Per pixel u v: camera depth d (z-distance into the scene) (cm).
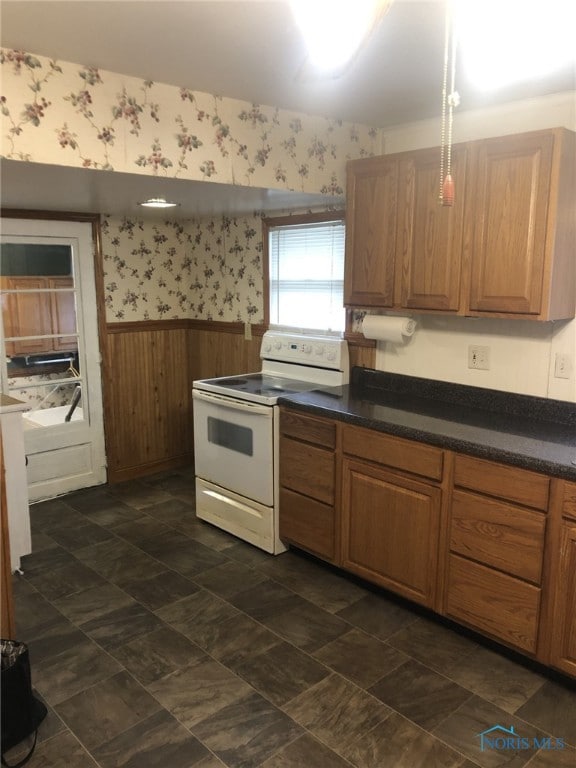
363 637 254
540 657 221
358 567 287
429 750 193
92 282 412
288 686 223
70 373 413
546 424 260
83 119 227
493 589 232
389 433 260
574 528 204
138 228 431
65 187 279
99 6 174
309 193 303
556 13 173
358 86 248
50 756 191
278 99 269
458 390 299
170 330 461
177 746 195
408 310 288
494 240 250
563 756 190
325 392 330
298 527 315
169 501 408
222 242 430
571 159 236
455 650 245
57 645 249
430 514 250
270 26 188
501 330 281
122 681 226
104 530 362
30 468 401
